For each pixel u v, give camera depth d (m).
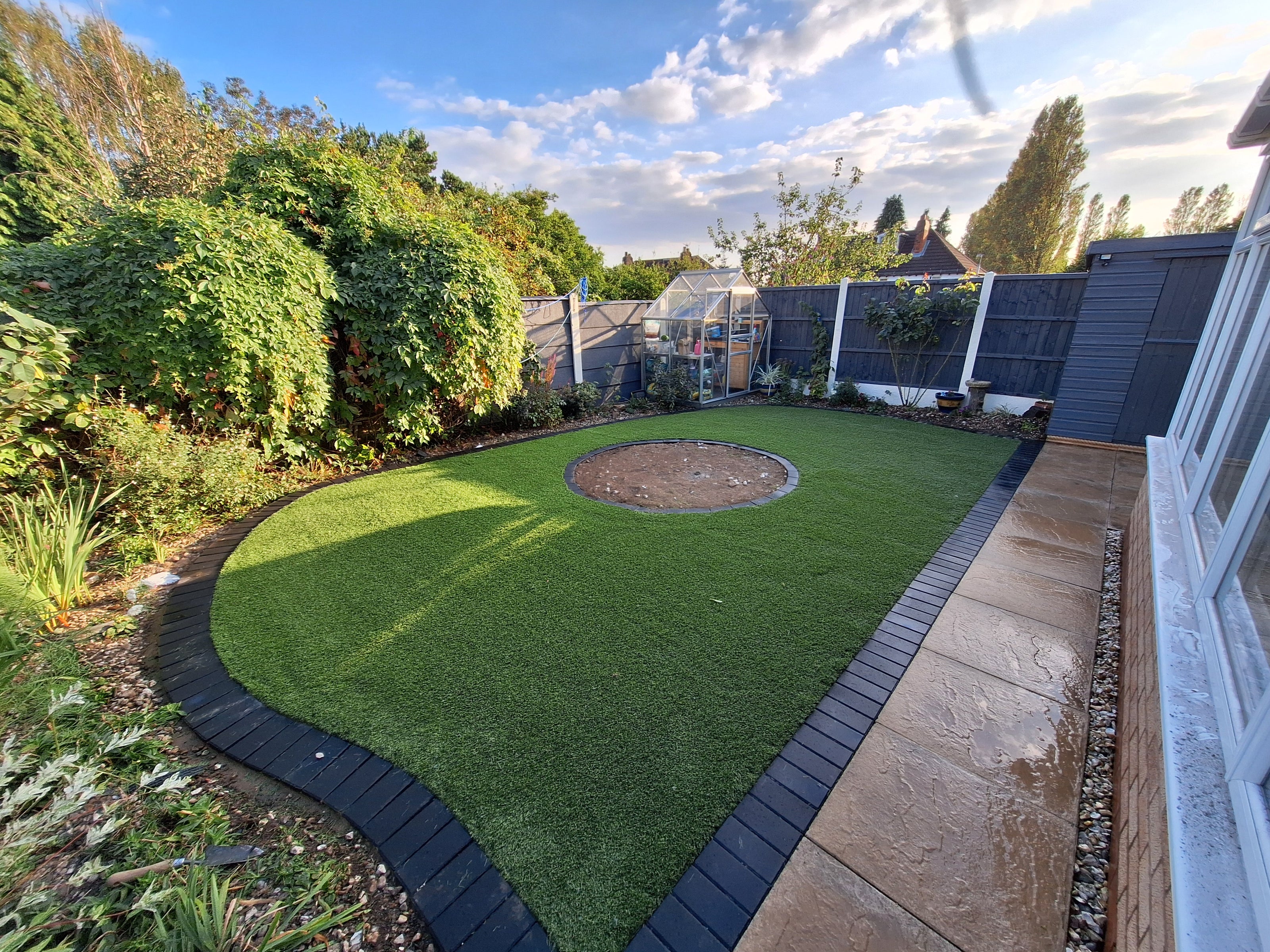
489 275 6.53
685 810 1.98
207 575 3.77
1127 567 3.58
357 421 6.40
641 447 7.27
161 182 9.14
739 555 3.98
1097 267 6.48
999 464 6.18
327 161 5.97
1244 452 2.25
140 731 2.07
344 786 2.09
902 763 2.19
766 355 11.66
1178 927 1.08
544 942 1.57
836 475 5.85
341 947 1.54
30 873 1.67
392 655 2.88
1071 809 1.99
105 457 3.99
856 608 3.28
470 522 4.64
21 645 2.43
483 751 2.25
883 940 1.57
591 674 2.71
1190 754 1.43
